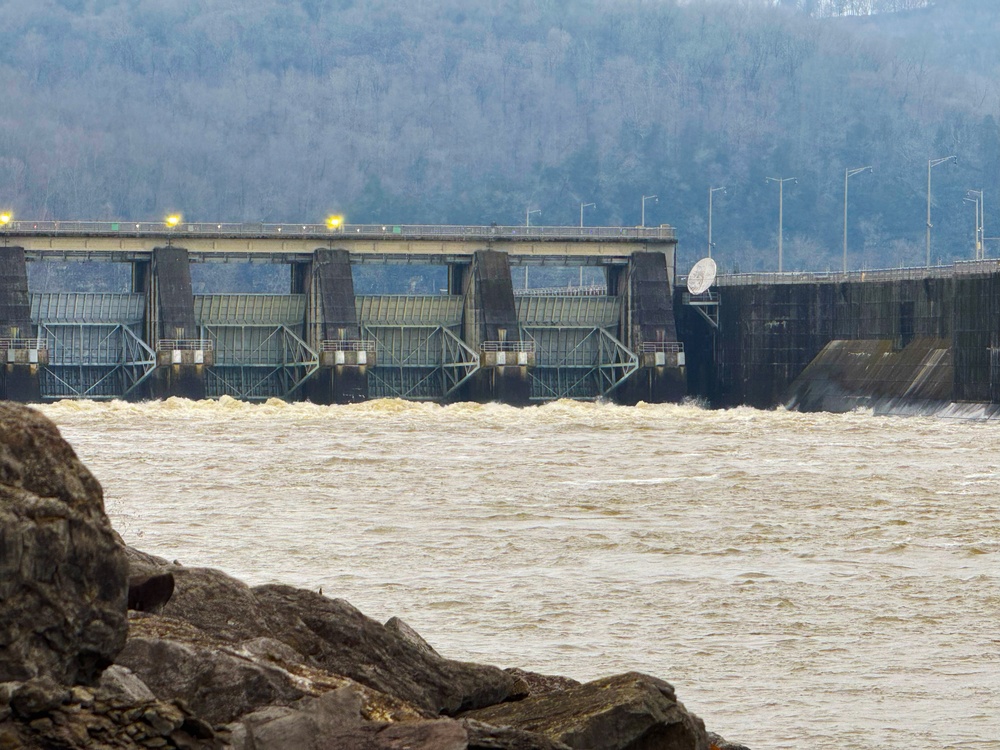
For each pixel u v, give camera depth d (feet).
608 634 445.37
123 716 164.35
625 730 212.43
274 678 196.65
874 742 325.42
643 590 518.37
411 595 502.38
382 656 230.48
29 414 174.50
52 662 168.96
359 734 180.65
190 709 177.88
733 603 497.05
